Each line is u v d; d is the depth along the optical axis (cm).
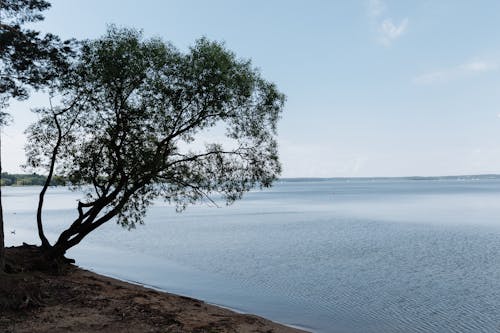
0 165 1357
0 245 1328
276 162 1880
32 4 1577
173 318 1237
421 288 2052
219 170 1850
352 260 2825
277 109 1852
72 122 1822
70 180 1845
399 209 7888
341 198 13462
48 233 4459
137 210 1927
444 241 3647
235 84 1741
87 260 2889
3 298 1167
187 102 1792
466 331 1441
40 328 1058
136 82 1752
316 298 1891
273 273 2439
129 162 1756
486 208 7750
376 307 1739
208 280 2264
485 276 2289
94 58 1744
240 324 1299
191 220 6169
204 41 1775
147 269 2570
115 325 1121
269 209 8575
